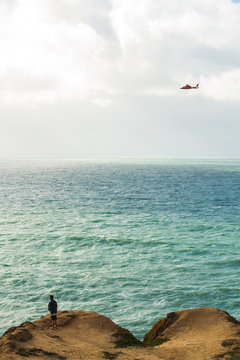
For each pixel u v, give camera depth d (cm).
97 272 3522
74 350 1573
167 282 3256
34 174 19325
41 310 2684
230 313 2645
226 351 1594
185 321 2000
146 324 2489
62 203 8269
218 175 18850
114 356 1538
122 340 1780
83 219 6284
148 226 5697
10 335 1605
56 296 2941
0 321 2511
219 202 8469
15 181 14550
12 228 5519
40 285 3167
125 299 2889
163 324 2031
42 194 10019
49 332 1798
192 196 9631
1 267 3644
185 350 1648
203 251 4272
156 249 4372
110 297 2925
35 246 4497
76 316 2031
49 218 6375
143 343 1808
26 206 7794
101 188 11731
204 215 6706
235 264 3781
